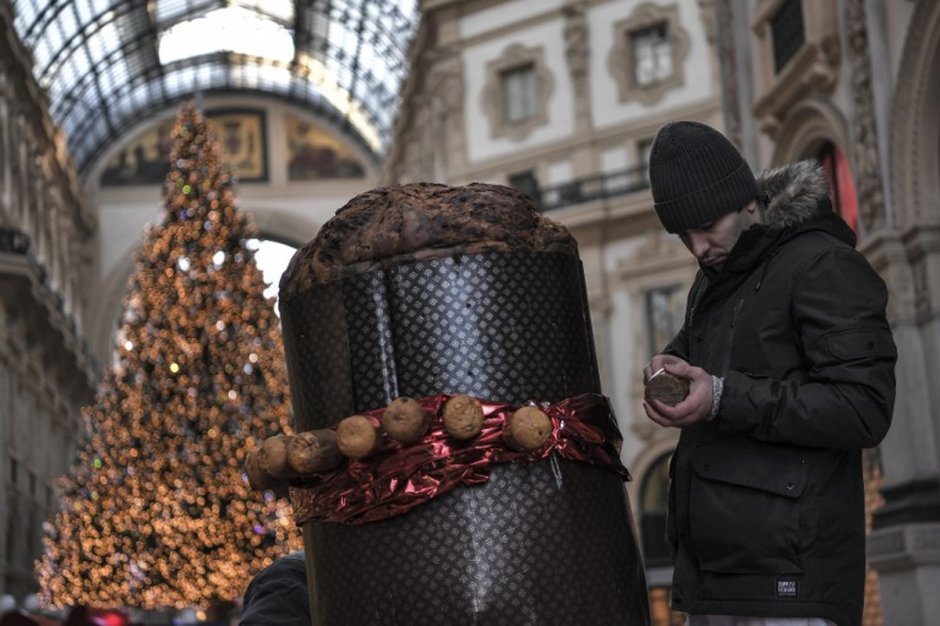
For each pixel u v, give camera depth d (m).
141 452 14.38
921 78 12.75
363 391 2.42
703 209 2.66
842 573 2.56
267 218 56.25
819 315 2.56
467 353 2.40
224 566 13.76
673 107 31.67
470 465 2.33
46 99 39.16
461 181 34.44
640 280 30.84
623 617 2.45
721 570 2.62
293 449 2.38
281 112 57.66
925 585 12.65
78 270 50.66
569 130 32.94
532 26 33.81
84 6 46.81
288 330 2.58
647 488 30.05
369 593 2.38
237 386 14.52
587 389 2.53
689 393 2.55
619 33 32.56
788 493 2.55
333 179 57.22
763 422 2.53
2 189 32.38
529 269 2.46
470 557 2.32
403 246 2.42
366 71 54.09
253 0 52.38
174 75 56.31
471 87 34.69
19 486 31.86
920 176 13.06
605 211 31.22
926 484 12.85
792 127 15.93
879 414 2.50
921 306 13.09
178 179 15.41
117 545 14.26
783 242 2.68
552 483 2.38
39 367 35.91
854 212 15.04
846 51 14.12
